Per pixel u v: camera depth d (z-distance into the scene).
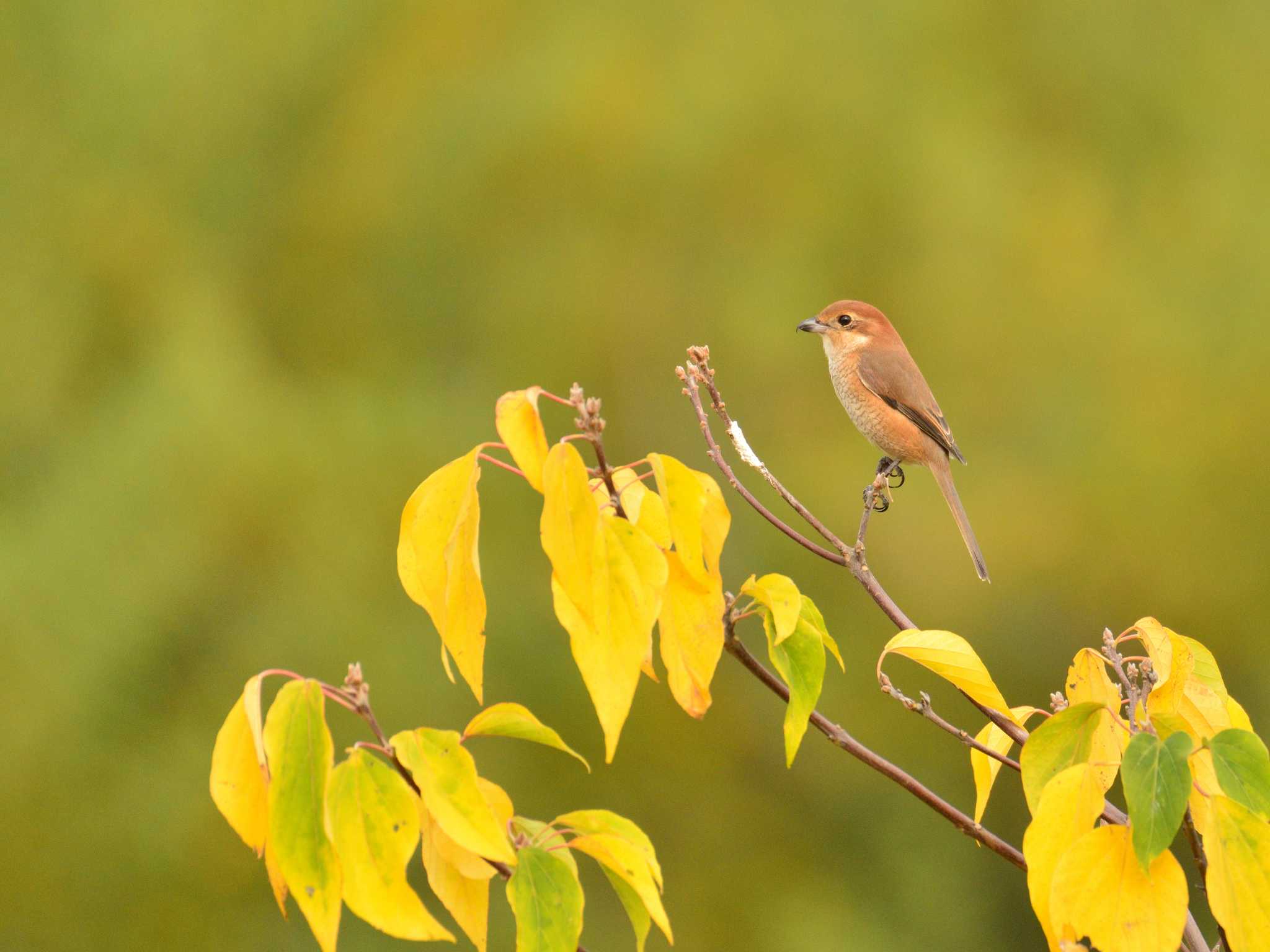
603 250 17.72
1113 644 3.28
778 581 3.04
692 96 17.94
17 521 16.89
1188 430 17.27
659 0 18.75
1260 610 17.03
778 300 17.42
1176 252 18.41
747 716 17.25
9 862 15.39
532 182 18.05
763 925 16.41
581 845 2.60
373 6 19.59
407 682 15.95
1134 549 16.88
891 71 18.44
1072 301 17.64
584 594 2.52
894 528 16.61
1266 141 18.98
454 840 2.40
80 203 19.05
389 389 17.84
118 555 16.09
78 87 19.86
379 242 18.55
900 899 16.78
